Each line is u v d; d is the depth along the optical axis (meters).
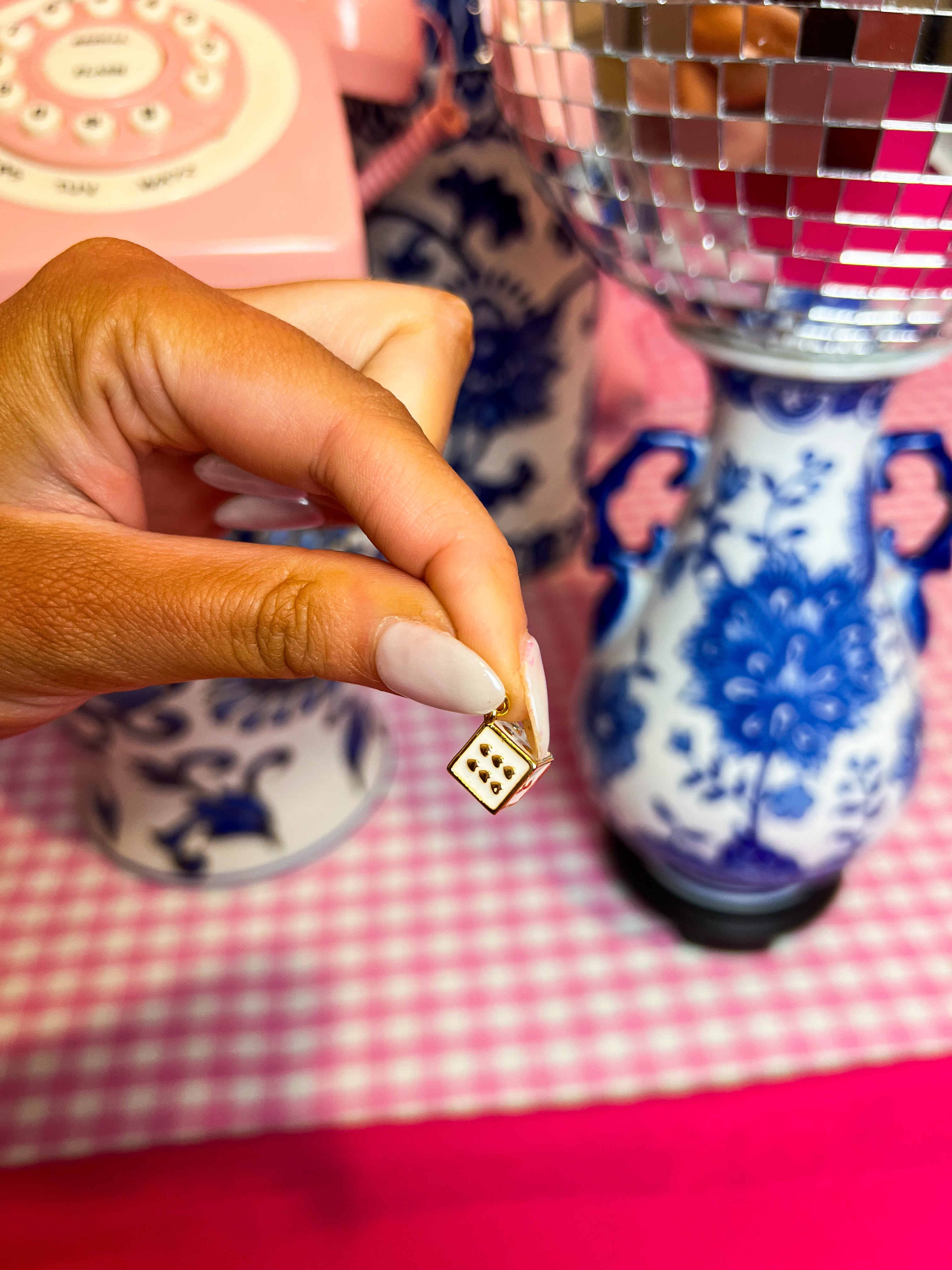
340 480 0.16
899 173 0.17
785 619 0.28
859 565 0.28
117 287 0.17
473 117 0.34
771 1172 0.26
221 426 0.16
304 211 0.24
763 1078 0.29
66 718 0.31
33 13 0.26
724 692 0.28
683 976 0.32
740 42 0.16
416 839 0.36
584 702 0.32
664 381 0.58
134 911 0.34
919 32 0.15
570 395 0.42
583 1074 0.29
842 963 0.32
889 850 0.36
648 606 0.30
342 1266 0.25
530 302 0.38
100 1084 0.29
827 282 0.20
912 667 0.30
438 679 0.14
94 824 0.36
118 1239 0.25
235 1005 0.31
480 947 0.33
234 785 0.33
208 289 0.17
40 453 0.18
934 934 0.33
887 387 0.26
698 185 0.19
